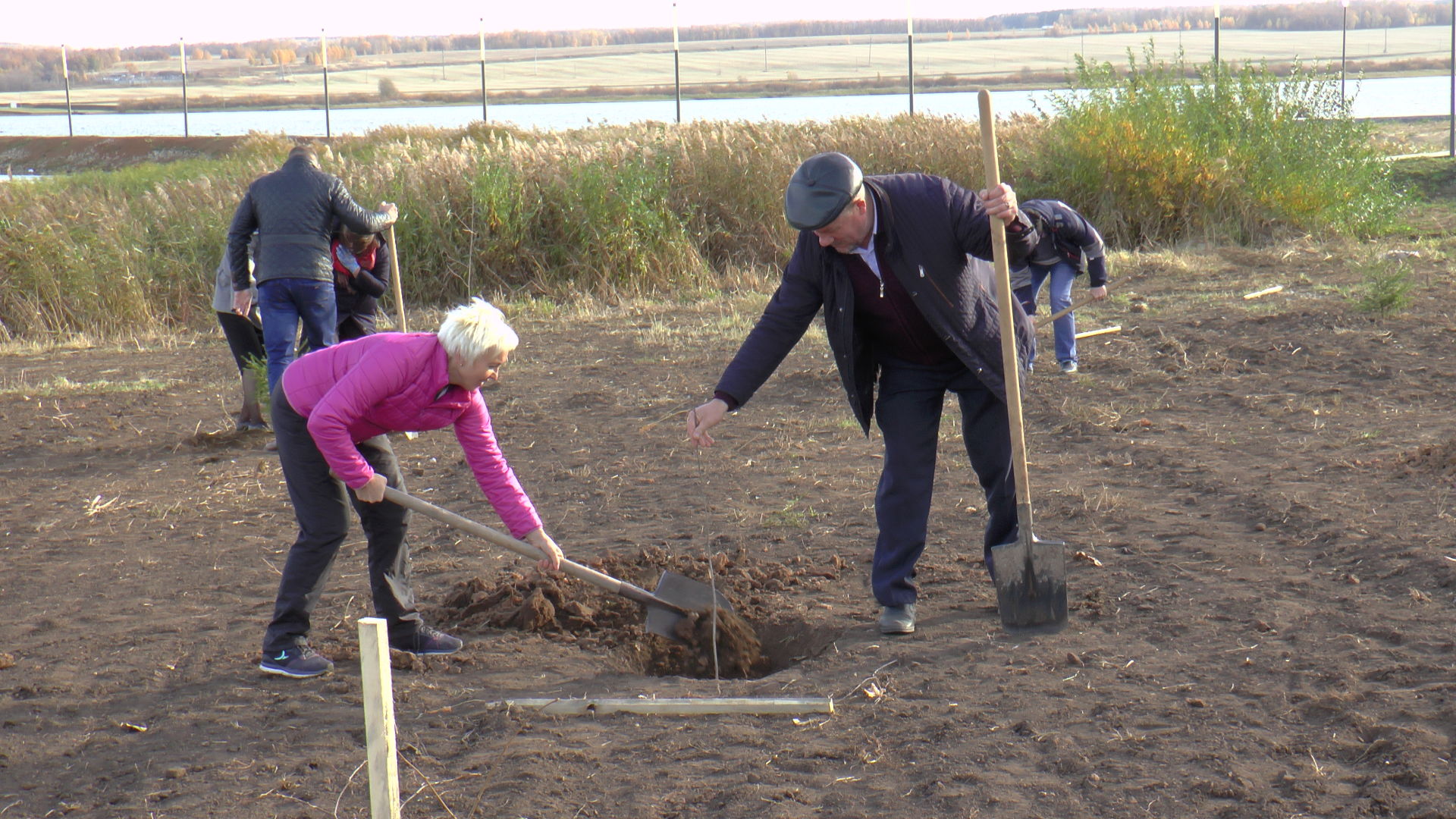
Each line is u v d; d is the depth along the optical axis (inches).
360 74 5831.7
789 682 171.5
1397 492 237.1
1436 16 5693.9
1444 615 179.8
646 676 179.0
